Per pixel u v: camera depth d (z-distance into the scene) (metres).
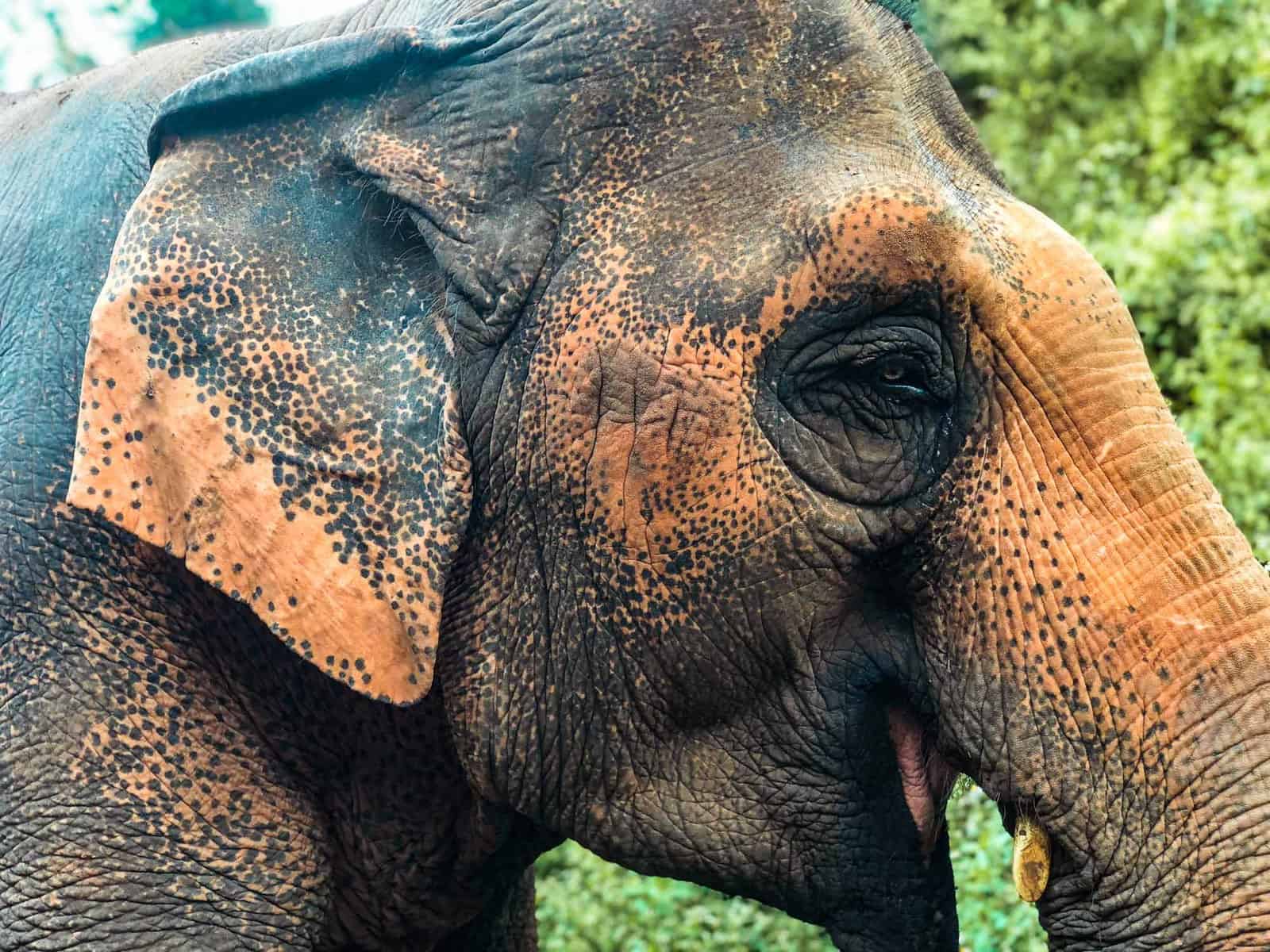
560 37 2.43
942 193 2.33
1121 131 7.54
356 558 2.37
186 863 2.51
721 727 2.48
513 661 2.50
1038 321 2.32
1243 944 2.16
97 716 2.48
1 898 2.44
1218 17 7.51
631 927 4.48
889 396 2.36
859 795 2.47
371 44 2.46
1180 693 2.22
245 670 2.60
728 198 2.34
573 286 2.37
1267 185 6.48
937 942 2.53
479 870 2.86
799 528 2.36
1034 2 8.25
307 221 2.47
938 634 2.36
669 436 2.33
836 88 2.38
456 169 2.43
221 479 2.36
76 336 2.63
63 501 2.53
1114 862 2.24
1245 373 5.81
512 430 2.43
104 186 2.78
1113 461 2.29
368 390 2.40
